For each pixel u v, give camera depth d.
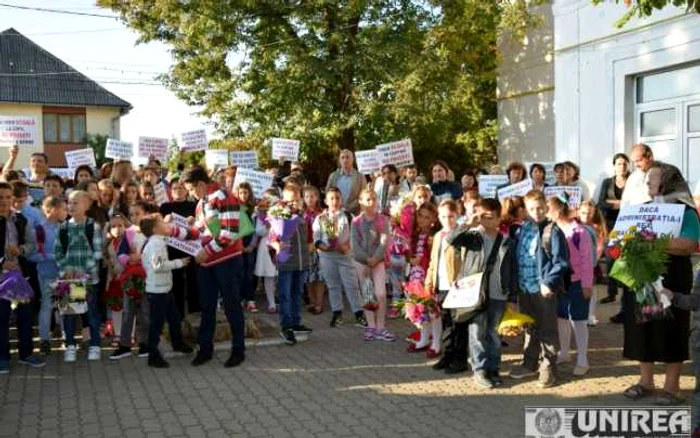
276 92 20.91
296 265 8.55
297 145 13.78
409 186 12.12
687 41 11.43
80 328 9.44
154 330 7.54
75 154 12.65
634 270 5.62
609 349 8.00
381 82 20.19
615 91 12.95
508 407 6.04
